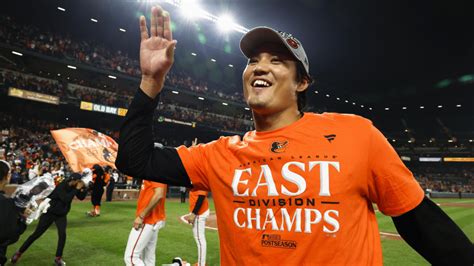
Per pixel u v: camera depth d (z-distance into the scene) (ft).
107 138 27.55
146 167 5.09
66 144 25.39
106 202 54.24
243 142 4.90
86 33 97.19
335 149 4.15
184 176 5.26
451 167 150.61
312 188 4.02
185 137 110.93
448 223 3.96
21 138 71.05
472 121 156.04
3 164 12.51
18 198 12.32
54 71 86.17
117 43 104.12
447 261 3.85
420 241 4.09
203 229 16.81
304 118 4.58
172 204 58.03
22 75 78.02
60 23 91.25
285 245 3.99
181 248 23.17
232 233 4.46
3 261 12.12
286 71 4.75
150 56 5.07
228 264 4.52
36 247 21.72
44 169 56.80
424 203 4.09
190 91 109.09
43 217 18.15
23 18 85.40
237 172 4.56
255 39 4.83
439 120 163.94
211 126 109.29
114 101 88.43
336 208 3.93
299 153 4.23
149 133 5.15
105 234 26.76
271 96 4.66
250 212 4.31
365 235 4.09
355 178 4.04
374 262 4.11
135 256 13.20
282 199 4.11
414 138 164.45
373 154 4.19
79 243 23.39
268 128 4.89
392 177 4.10
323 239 3.88
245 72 5.00
